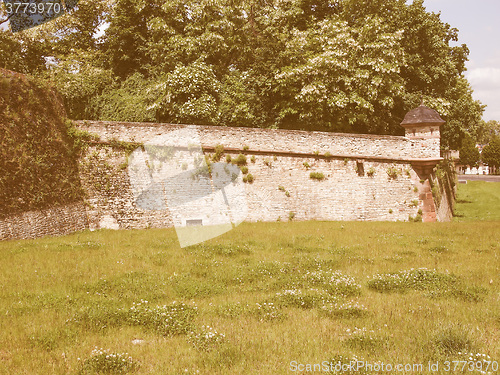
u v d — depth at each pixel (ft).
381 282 33.88
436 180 101.19
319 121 100.01
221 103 96.17
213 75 97.50
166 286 33.86
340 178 89.92
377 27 100.89
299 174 87.61
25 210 61.41
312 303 29.27
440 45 119.96
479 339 21.99
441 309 27.40
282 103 99.66
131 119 89.10
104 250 47.60
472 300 29.30
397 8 113.29
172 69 100.53
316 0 114.32
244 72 100.42
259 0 115.85
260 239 55.21
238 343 22.39
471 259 42.68
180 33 107.45
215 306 28.89
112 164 74.79
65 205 69.05
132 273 37.27
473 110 135.85
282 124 102.63
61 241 54.44
